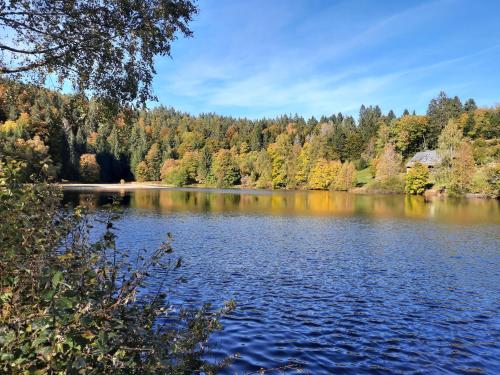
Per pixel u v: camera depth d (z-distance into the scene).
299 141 147.12
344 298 14.24
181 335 4.87
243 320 11.60
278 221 37.31
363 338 10.66
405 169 111.31
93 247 4.91
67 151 96.44
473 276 17.86
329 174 109.06
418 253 23.02
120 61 8.17
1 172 4.71
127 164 131.75
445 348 10.15
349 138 132.38
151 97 8.84
